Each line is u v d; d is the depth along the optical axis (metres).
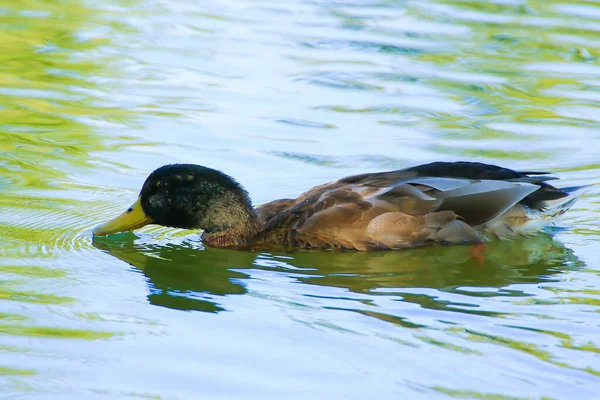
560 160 16.33
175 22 24.55
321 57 21.84
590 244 13.09
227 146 17.02
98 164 16.27
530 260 12.60
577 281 11.81
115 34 23.53
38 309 11.01
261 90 19.86
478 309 10.89
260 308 11.08
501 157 16.45
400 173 13.50
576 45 22.39
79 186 15.34
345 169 16.03
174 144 17.09
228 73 20.89
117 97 19.45
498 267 12.38
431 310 10.87
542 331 10.20
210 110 18.78
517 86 20.05
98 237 13.58
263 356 9.80
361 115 18.55
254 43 22.86
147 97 19.44
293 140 17.30
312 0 26.66
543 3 25.61
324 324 10.55
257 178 15.65
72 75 20.67
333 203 13.02
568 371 9.30
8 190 15.11
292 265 12.62
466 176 13.38
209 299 11.41
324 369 9.49
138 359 9.74
